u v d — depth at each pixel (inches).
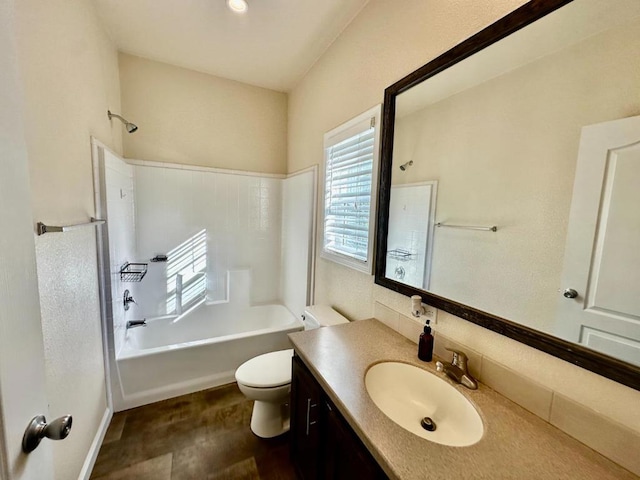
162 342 102.9
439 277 48.8
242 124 112.2
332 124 81.9
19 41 36.3
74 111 53.8
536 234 35.0
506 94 38.2
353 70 70.8
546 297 33.9
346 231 75.5
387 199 59.6
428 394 42.8
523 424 33.1
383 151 59.6
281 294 127.0
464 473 26.5
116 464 59.7
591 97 29.7
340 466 38.8
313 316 77.3
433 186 49.8
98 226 66.7
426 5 49.4
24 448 20.6
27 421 21.1
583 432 30.3
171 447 64.5
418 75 50.5
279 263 126.8
